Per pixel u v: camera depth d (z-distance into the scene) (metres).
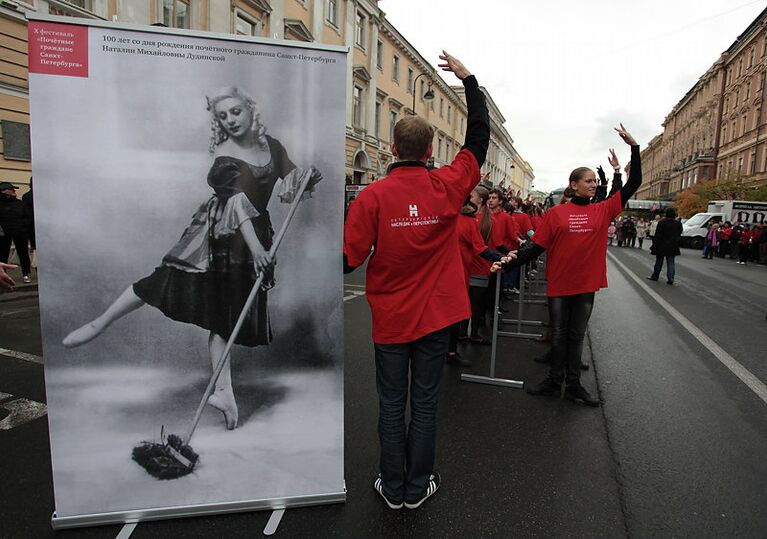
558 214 3.81
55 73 1.91
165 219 2.07
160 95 1.99
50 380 2.08
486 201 5.62
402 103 34.09
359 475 2.75
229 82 2.04
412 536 2.23
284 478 2.35
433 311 2.24
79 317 2.06
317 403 2.33
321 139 2.16
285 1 20.61
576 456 3.04
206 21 15.83
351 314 7.03
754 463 3.00
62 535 2.16
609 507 2.51
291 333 2.25
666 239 12.02
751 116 43.75
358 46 27.42
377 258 2.22
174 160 2.04
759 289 11.61
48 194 1.96
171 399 2.18
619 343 5.90
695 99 63.78
